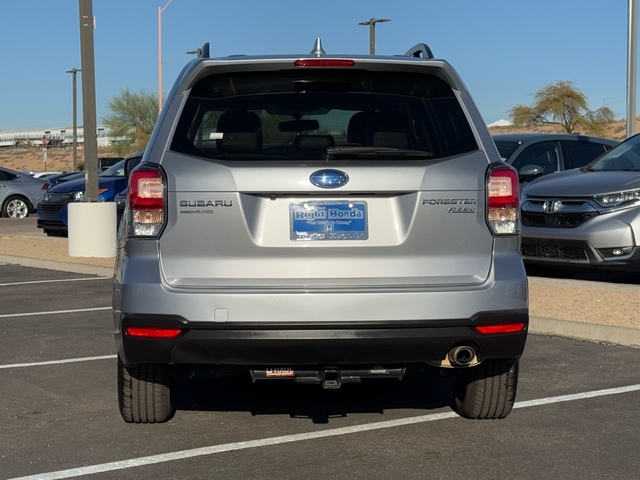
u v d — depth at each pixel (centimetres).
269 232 482
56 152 10444
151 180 486
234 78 513
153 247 485
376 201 486
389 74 520
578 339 849
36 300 1123
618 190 1036
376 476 479
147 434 555
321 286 479
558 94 4994
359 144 504
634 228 1016
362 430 561
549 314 913
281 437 548
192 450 524
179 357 485
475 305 483
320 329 475
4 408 619
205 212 482
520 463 498
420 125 509
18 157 10069
